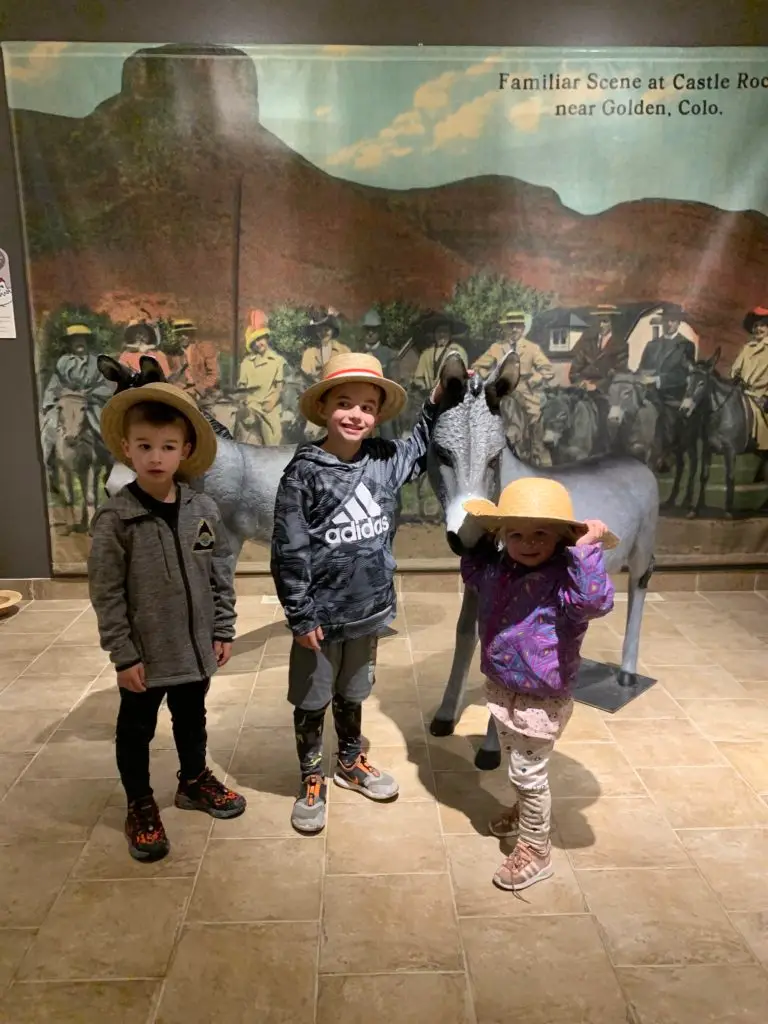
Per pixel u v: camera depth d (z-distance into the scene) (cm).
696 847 198
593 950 164
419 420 221
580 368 387
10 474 387
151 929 169
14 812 214
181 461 194
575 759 241
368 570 197
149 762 214
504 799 220
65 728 262
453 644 337
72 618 372
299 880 185
